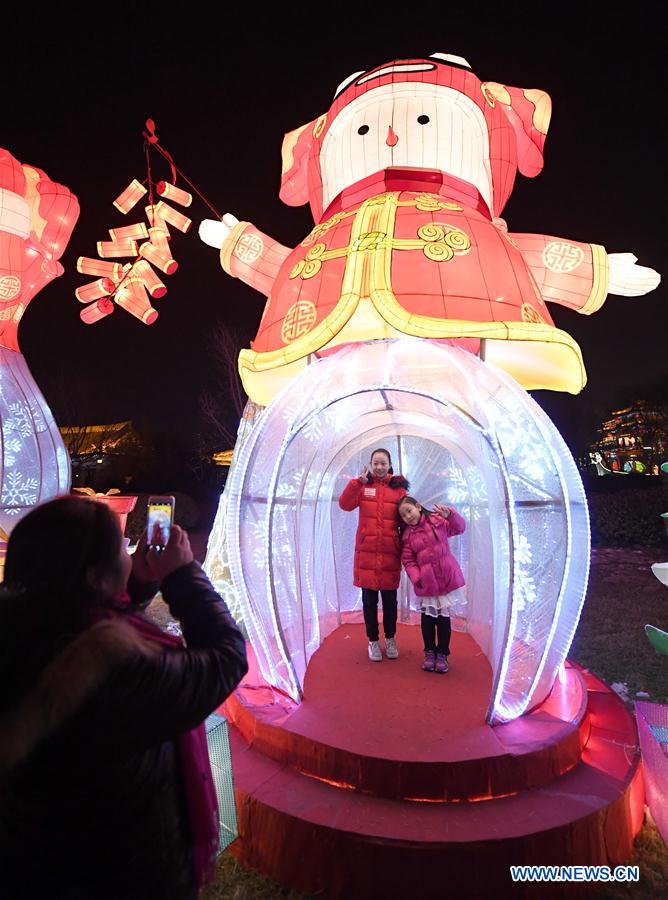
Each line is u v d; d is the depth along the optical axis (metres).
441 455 5.39
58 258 6.79
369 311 3.99
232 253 5.28
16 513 5.97
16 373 6.28
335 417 4.19
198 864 1.37
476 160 4.98
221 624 1.41
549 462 3.36
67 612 1.18
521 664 3.30
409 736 3.09
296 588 3.91
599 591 8.12
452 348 3.82
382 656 4.47
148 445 22.64
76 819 1.15
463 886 2.46
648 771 3.10
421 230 4.05
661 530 11.48
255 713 3.46
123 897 1.19
